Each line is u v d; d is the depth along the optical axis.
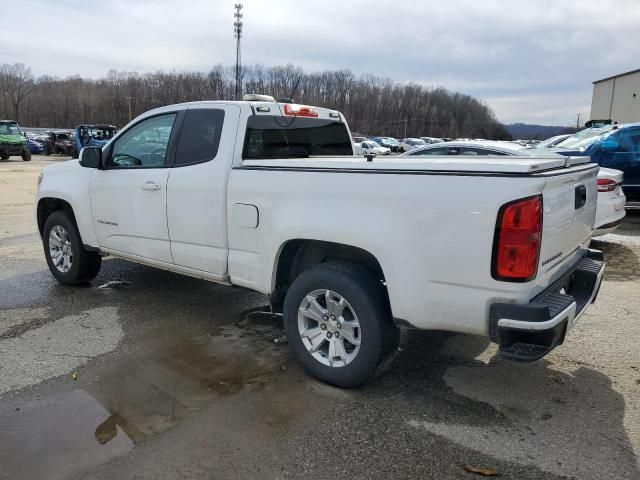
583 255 3.78
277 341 4.29
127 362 3.87
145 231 4.68
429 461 2.77
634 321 4.79
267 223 3.71
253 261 3.88
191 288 5.70
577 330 4.56
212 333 4.45
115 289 5.63
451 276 2.94
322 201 3.39
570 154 9.47
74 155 30.05
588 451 2.86
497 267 2.79
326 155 5.02
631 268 6.70
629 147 9.23
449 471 2.69
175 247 4.45
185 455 2.78
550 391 3.51
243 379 3.62
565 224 3.21
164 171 4.44
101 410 3.19
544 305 2.77
